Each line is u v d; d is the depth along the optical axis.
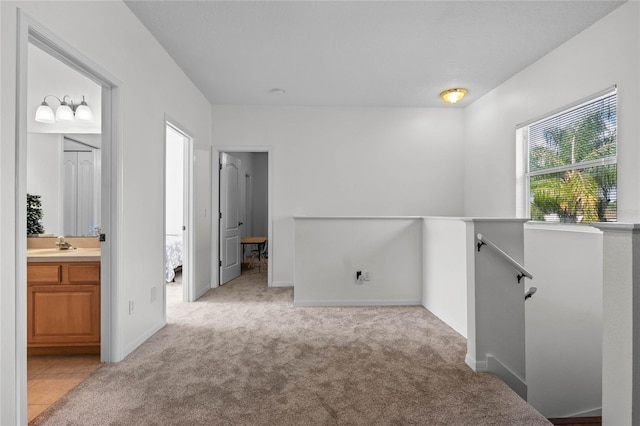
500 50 3.46
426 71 3.97
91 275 2.60
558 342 3.31
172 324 3.40
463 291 3.08
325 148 5.22
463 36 3.19
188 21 2.93
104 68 2.36
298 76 4.12
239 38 3.23
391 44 3.35
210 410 1.91
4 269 1.55
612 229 1.33
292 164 5.20
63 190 3.34
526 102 3.87
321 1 2.67
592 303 3.02
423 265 4.09
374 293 4.12
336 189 5.23
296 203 5.20
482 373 2.34
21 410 1.63
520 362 2.41
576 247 3.12
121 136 2.57
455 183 5.34
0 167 1.53
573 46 3.19
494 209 4.51
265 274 6.14
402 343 2.89
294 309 3.93
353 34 3.17
